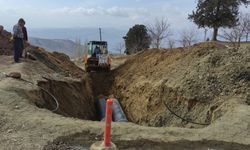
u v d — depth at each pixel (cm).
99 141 883
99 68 3075
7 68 1780
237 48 1786
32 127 966
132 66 2864
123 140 909
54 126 970
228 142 936
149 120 1850
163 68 2245
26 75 1666
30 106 1144
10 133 933
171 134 967
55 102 1572
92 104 2391
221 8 4775
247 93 1432
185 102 1595
